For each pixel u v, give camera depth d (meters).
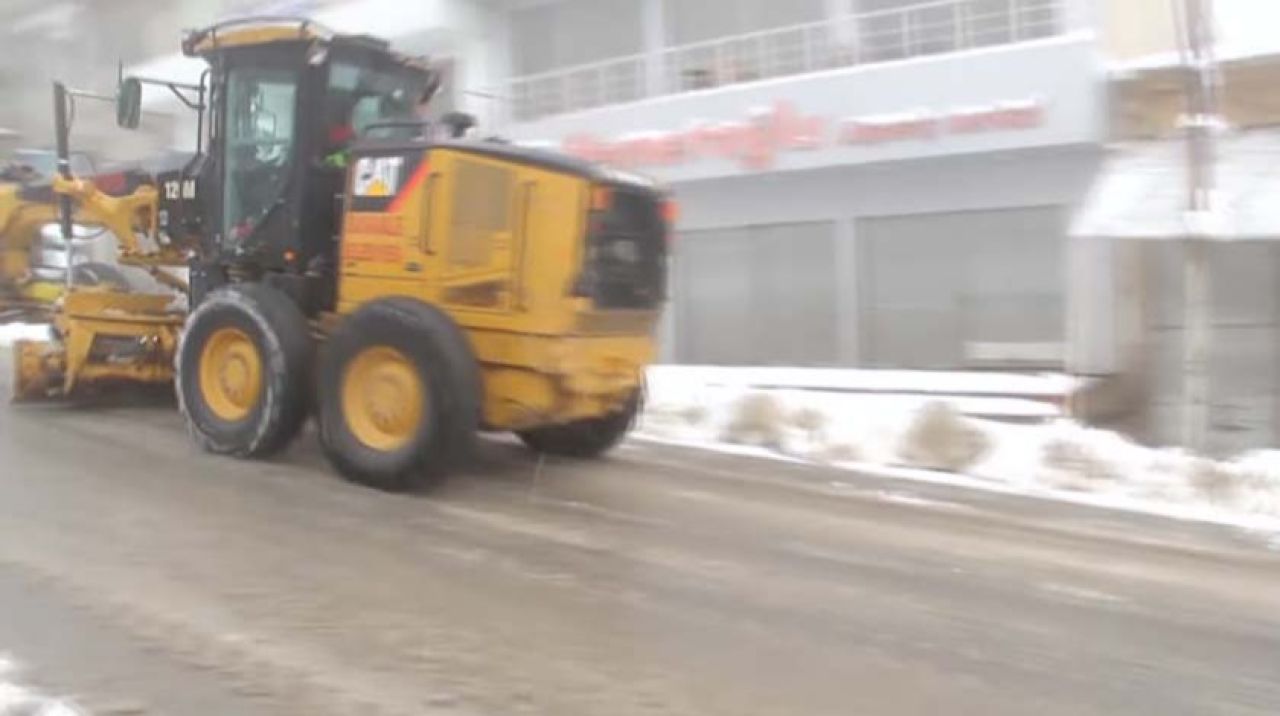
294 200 8.92
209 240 9.56
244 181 9.26
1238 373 12.05
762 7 17.39
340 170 8.98
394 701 4.54
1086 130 13.04
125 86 9.58
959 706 4.70
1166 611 5.96
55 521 7.00
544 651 5.15
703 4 18.16
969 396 12.45
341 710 4.44
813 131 15.34
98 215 10.51
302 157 8.88
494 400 8.02
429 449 7.68
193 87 9.80
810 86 15.34
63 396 10.82
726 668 5.04
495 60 20.66
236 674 4.75
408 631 5.32
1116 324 12.93
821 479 9.05
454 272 8.03
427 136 8.80
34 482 7.98
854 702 4.71
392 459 7.80
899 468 9.52
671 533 7.27
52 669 4.74
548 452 9.59
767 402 10.87
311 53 8.84
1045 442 9.58
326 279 8.96
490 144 8.05
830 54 16.27
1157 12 12.41
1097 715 4.66
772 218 16.45
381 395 7.95
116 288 11.37
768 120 15.74
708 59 17.83
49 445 9.21
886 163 15.02
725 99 16.23
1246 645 5.48
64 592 5.70
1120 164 11.98
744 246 16.86
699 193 17.19
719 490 8.56
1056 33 13.95
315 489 7.96
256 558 6.37
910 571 6.59
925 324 15.16
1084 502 8.36
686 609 5.81
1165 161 11.50
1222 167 10.96
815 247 16.14
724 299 17.19
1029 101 13.41
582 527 7.32
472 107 20.62
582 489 8.42
